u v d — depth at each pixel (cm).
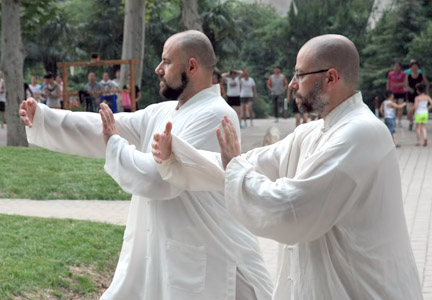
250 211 304
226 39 3784
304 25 3925
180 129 417
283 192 297
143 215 420
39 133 439
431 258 707
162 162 366
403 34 3142
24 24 1820
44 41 3675
